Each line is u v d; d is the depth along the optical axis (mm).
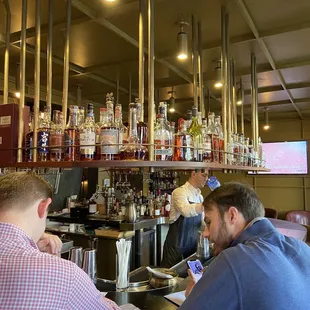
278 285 824
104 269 3141
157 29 2361
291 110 5195
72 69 3143
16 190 933
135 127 1333
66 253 2250
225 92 2104
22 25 1766
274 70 3180
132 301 1432
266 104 4742
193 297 860
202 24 2281
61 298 787
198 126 1680
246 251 903
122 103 4523
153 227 3955
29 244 897
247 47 2637
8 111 1526
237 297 815
